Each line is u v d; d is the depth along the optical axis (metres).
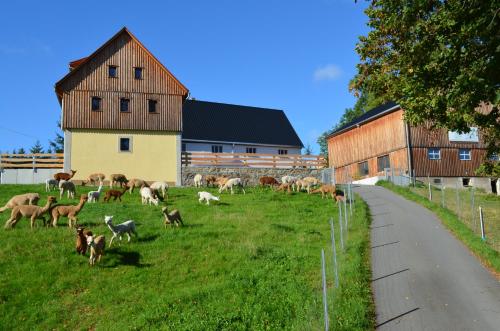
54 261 14.81
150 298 12.93
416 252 17.28
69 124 33.19
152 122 35.00
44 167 33.25
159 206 23.36
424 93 15.20
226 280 14.09
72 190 25.14
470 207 25.84
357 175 44.56
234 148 47.91
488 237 18.89
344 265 15.31
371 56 20.55
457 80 12.82
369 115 43.84
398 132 38.66
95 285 13.57
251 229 19.83
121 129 34.19
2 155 32.81
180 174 34.91
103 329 11.38
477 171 17.39
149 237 17.66
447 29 14.40
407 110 16.58
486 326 11.02
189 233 18.55
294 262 15.62
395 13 16.50
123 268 14.77
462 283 14.01
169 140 35.19
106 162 33.41
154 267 14.97
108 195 23.98
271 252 16.69
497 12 12.73
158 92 35.62
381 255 17.08
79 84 33.97
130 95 34.91
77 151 33.03
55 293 13.08
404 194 30.22
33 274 13.94
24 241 16.19
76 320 11.88
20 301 12.55
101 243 15.02
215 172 36.16
